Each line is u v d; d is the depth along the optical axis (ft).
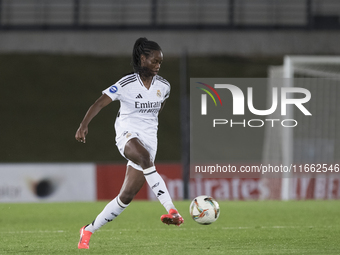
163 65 318.24
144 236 72.69
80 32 339.77
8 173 163.84
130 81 56.24
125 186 56.03
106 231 79.71
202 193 168.25
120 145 56.70
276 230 79.20
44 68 317.63
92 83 307.99
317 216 104.17
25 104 291.58
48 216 110.42
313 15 341.41
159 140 271.90
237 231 78.38
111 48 335.67
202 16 340.80
